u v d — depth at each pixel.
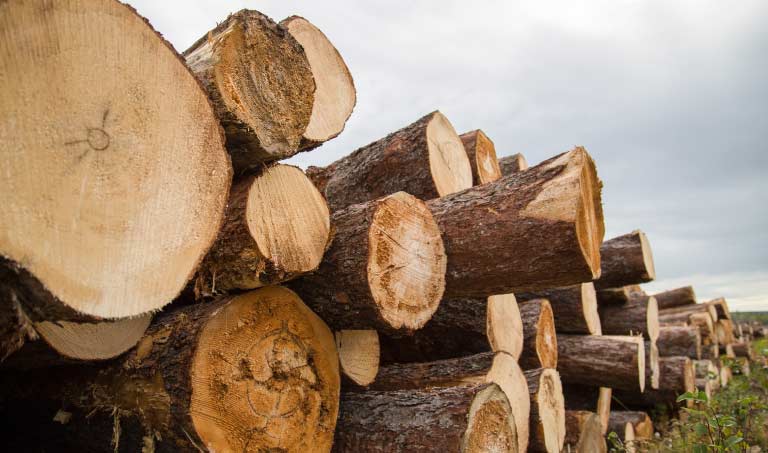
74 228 1.26
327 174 3.98
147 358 1.97
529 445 3.30
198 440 1.79
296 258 2.03
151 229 1.42
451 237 2.69
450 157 3.78
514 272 2.50
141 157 1.41
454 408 2.24
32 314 1.25
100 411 2.12
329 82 2.79
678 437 4.29
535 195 2.50
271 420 2.00
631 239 5.71
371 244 2.19
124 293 1.36
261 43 1.90
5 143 1.14
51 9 1.20
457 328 3.36
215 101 1.76
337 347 2.50
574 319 4.84
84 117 1.28
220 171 1.62
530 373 3.52
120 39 1.36
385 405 2.47
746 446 3.00
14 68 1.14
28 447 2.58
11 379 2.42
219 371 1.87
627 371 4.55
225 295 2.05
